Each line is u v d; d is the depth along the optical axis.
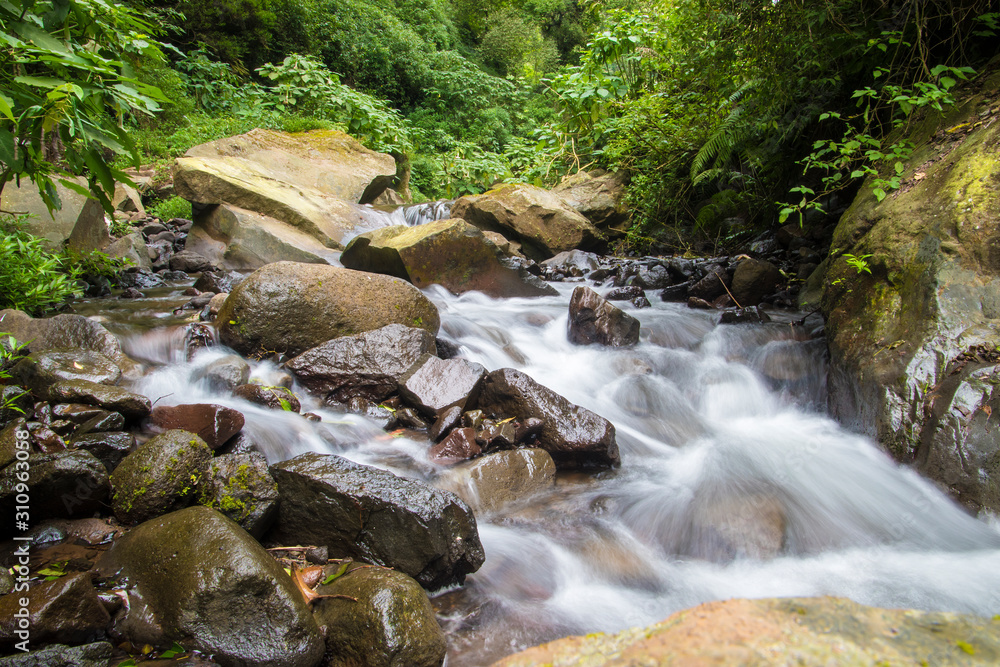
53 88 2.66
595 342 5.46
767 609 1.29
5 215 6.16
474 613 2.50
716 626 1.23
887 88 4.77
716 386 4.70
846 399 3.99
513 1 28.69
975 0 4.99
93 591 2.05
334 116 14.37
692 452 3.96
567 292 7.41
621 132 10.55
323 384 4.29
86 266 6.51
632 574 2.81
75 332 4.04
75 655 1.91
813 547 2.98
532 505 3.35
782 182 8.06
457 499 2.67
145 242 8.08
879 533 3.06
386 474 2.77
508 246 8.70
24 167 2.88
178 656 2.01
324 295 4.73
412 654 2.06
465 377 4.16
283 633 2.04
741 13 6.41
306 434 3.53
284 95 14.51
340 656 2.12
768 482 3.46
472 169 16.23
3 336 3.94
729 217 9.02
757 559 2.90
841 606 1.29
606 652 1.25
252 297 4.57
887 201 4.53
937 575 2.71
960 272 3.68
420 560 2.53
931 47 5.30
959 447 3.10
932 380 3.40
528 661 1.27
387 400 4.28
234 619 2.05
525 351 5.41
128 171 10.75
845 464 3.50
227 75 15.27
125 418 3.30
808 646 1.13
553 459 3.78
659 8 10.05
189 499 2.70
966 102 4.64
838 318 4.41
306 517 2.71
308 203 8.92
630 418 4.42
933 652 1.12
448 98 21.36
